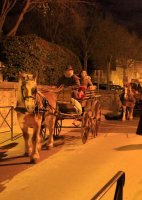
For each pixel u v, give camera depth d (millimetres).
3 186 7715
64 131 15344
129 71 53156
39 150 10992
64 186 7727
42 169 9094
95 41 41719
